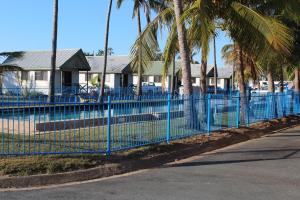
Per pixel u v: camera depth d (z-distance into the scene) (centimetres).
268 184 895
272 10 1945
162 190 841
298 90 3106
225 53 4016
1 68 2578
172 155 1193
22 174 895
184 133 1427
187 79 1587
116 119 1286
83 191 834
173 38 1722
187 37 1623
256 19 1627
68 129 1412
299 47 2442
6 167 905
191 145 1320
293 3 1814
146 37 1767
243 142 1565
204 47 1516
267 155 1259
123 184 894
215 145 1410
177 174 993
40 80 4450
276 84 6531
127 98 2303
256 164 1116
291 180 934
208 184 891
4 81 4372
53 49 2586
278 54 1673
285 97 2473
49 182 898
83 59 4488
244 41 1712
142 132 1330
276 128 2022
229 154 1283
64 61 4316
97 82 5300
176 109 1395
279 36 1596
